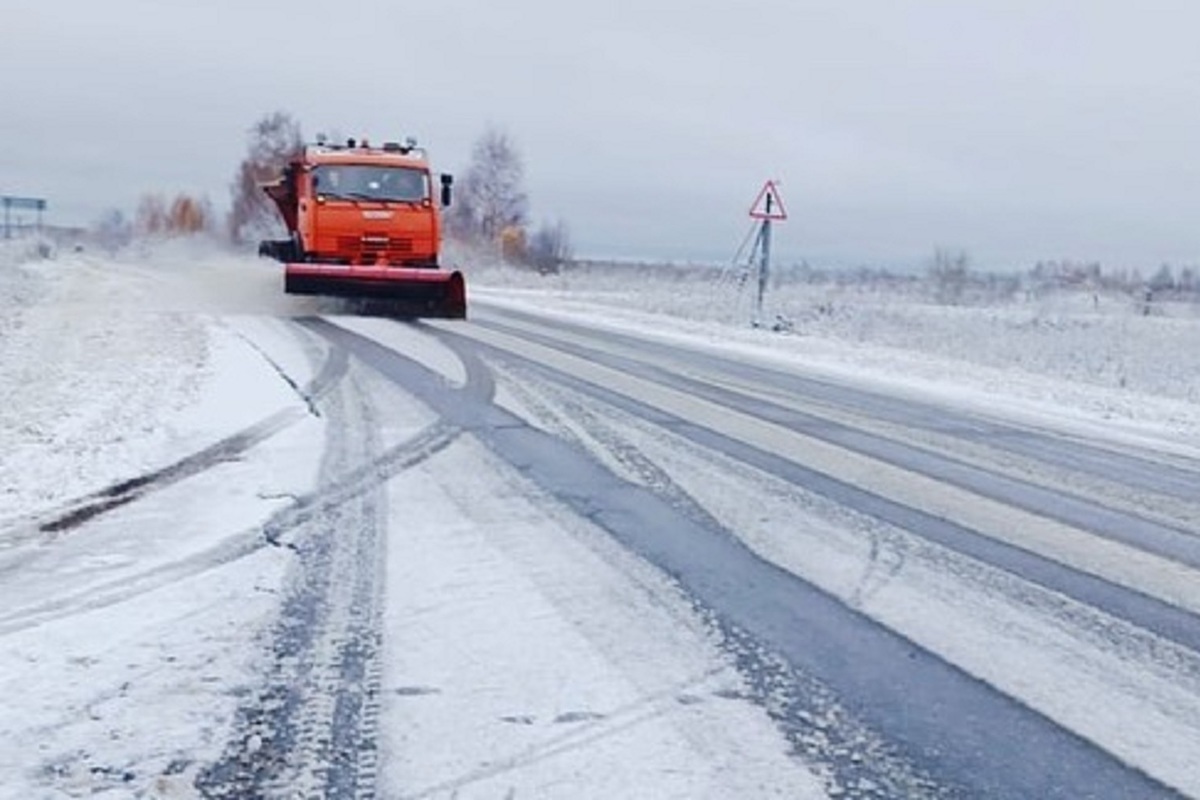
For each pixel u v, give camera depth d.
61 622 5.28
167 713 4.34
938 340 29.36
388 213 21.97
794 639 5.36
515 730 4.26
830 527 7.54
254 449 9.23
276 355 15.09
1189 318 43.78
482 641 5.16
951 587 6.32
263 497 7.68
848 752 4.20
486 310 27.23
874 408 13.95
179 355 14.88
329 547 6.57
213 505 7.46
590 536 6.99
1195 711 4.71
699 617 5.61
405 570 6.17
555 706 4.49
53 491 7.76
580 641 5.21
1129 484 9.82
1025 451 11.36
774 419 12.25
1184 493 9.52
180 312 22.08
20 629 5.18
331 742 4.14
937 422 13.12
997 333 33.25
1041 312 41.34
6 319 20.73
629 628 5.41
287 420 10.50
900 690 4.81
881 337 29.23
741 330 26.02
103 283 32.50
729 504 8.02
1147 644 5.52
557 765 4.00
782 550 6.90
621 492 8.22
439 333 19.27
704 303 34.81
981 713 4.61
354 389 12.45
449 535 6.89
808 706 4.60
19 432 9.62
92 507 7.39
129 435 9.58
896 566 6.68
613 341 20.66
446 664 4.88
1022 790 3.96
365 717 4.35
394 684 4.66
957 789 3.94
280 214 26.11
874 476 9.38
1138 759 4.24
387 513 7.36
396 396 12.09
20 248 62.25
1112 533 7.84
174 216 92.00
